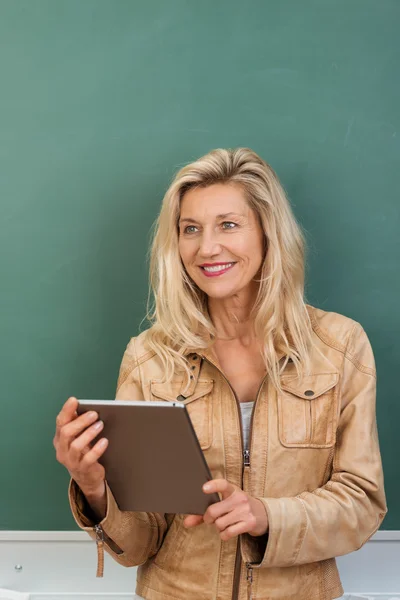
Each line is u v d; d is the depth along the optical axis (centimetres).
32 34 208
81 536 212
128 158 210
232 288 172
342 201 212
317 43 210
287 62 210
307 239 212
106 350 212
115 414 140
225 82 210
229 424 170
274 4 209
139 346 184
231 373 179
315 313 185
